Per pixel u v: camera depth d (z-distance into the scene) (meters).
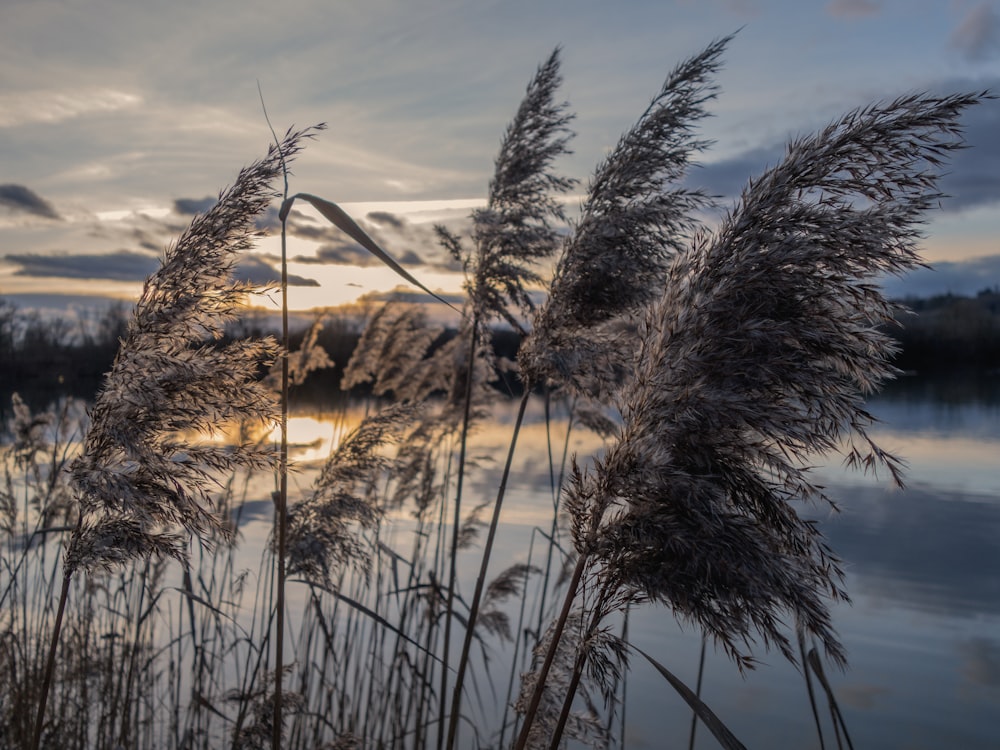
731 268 1.88
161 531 2.41
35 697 4.54
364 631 6.19
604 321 3.11
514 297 3.97
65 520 5.54
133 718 4.89
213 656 5.05
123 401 2.18
